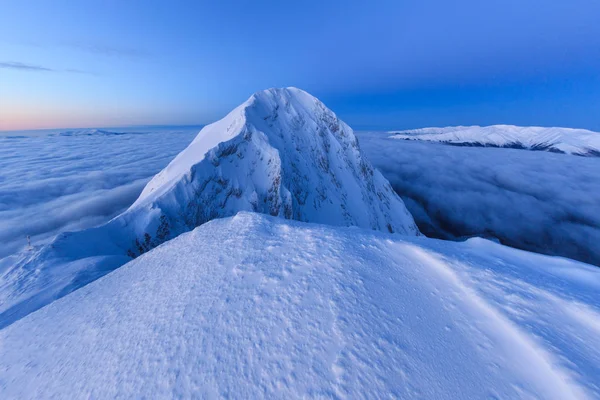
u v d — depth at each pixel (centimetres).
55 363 574
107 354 557
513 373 420
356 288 630
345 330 515
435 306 575
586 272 712
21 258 2009
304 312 570
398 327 518
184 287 726
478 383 411
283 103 7656
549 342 450
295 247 845
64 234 2378
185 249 990
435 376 424
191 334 554
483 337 488
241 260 805
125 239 2898
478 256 798
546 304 544
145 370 494
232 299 639
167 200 3497
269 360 474
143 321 631
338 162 7962
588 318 500
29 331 723
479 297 574
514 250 873
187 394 436
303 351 482
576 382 382
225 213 4131
